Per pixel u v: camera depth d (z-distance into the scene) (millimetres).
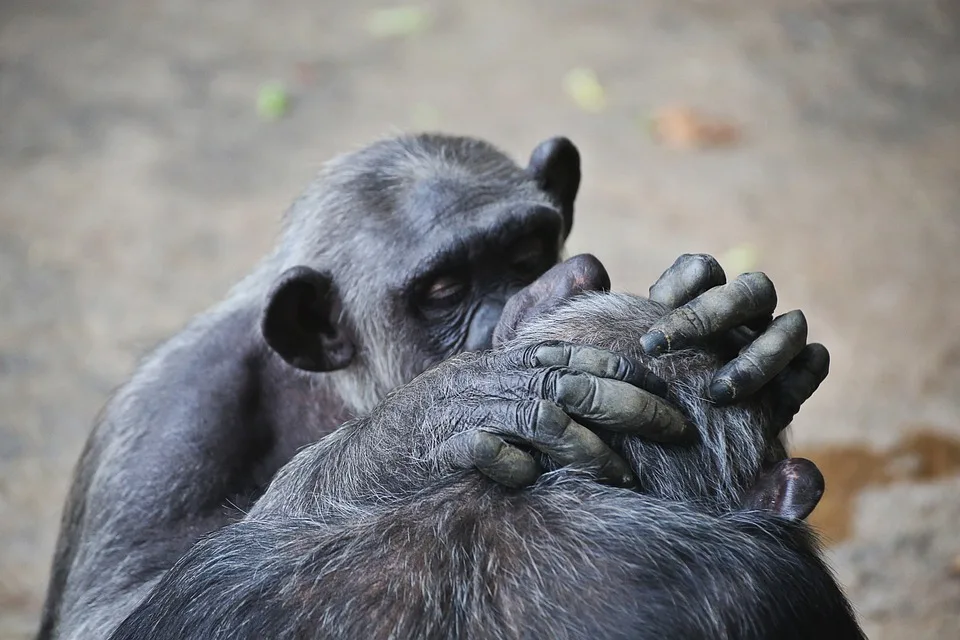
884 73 26984
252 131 24219
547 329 7680
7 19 28141
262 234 21156
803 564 6781
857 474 16156
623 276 20000
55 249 20688
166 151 23469
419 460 7402
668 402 7051
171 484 10125
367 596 6609
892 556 14688
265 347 11000
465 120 24609
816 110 25500
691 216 21828
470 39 28047
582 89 25812
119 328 18906
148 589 9414
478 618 6402
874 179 23250
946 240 21484
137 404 10672
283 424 10945
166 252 20688
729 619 6348
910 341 18922
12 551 15062
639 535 6559
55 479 16188
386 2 29922
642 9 29578
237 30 28156
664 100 25562
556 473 6938
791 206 22312
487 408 7164
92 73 25984
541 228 10586
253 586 6965
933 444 16688
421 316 10531
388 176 10969
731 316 7223
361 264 10664
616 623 6281
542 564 6527
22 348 18469
